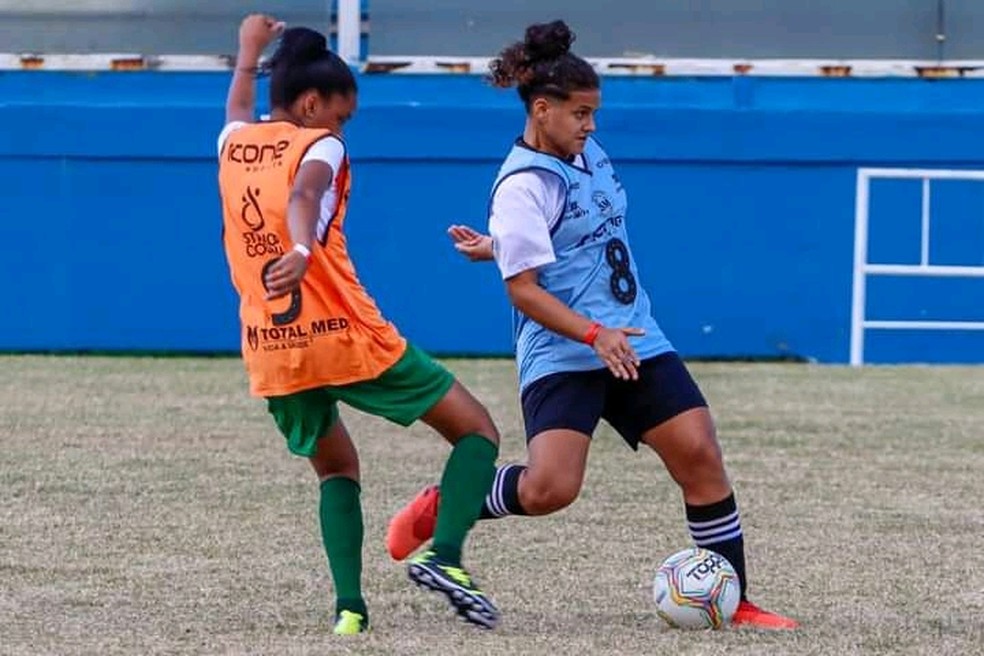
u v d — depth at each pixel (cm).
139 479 2741
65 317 5097
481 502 1717
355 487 1753
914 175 4891
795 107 5097
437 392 1700
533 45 1733
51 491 2628
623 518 2442
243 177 1653
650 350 1784
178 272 5100
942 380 4441
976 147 5106
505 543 2255
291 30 1747
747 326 5147
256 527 2353
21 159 5041
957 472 2911
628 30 5103
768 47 5119
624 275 1780
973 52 5128
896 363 5106
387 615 1831
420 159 5066
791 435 3338
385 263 5103
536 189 1719
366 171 5075
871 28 5116
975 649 1681
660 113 5069
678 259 5125
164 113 5034
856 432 3388
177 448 3078
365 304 1667
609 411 1803
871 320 5131
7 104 5022
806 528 2392
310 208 1584
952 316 5134
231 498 2580
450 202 5094
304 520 2408
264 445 3119
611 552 2203
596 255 1762
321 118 1698
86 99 5053
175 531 2319
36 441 3148
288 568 2080
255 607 1861
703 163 5094
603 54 5109
